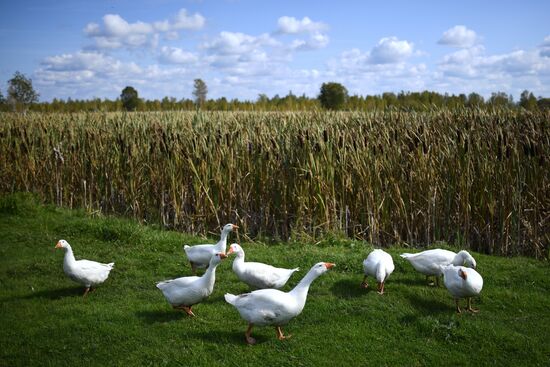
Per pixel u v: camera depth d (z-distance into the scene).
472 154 11.79
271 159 12.24
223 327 7.03
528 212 11.67
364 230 11.88
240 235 12.10
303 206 11.73
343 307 7.70
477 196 11.80
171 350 6.27
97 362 6.01
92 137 14.78
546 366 6.16
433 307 7.86
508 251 11.41
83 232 11.61
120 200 14.14
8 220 12.65
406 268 9.62
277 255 10.27
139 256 10.29
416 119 14.51
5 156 15.61
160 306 7.76
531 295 8.34
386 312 7.51
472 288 7.25
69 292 8.48
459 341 6.71
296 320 7.31
